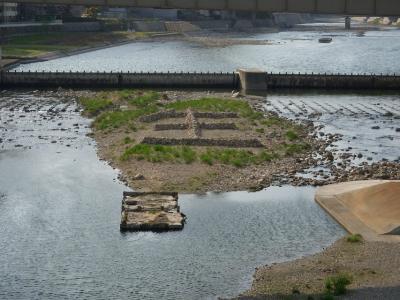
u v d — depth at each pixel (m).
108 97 134.12
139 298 47.72
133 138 92.94
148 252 55.44
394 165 82.44
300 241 57.97
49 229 60.34
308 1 133.88
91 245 56.84
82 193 70.44
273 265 52.62
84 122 109.81
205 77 158.62
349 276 49.62
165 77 157.75
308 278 49.78
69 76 157.00
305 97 146.75
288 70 196.62
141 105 123.75
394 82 161.88
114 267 52.69
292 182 74.75
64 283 50.03
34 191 71.19
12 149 89.94
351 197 66.69
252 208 66.06
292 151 88.38
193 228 60.59
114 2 135.38
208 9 135.38
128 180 74.25
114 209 65.50
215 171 77.50
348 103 138.25
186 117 104.12
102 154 86.50
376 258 53.19
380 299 45.44
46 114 117.62
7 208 65.81
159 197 67.94
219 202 67.69
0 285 49.78
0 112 119.31
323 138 99.88
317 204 67.44
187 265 52.97
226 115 107.88
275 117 113.88
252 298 46.75
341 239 57.94
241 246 56.72
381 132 106.38
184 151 84.25
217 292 48.50
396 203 62.06
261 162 82.00
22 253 55.22
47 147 91.06
